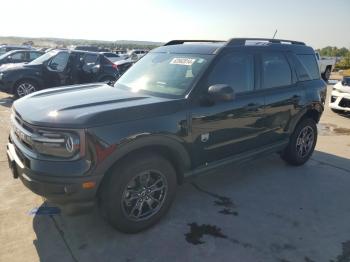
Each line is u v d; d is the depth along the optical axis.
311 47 5.11
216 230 3.20
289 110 4.39
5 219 3.20
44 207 3.42
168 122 2.99
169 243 2.97
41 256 2.73
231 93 3.15
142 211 3.11
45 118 2.67
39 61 9.72
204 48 3.75
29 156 2.67
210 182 4.29
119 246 2.90
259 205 3.73
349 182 4.46
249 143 3.95
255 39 4.19
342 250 2.98
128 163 2.85
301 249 2.96
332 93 9.09
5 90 9.19
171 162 3.32
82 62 9.98
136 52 24.80
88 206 2.71
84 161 2.58
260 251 2.91
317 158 5.39
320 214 3.59
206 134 3.35
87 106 2.87
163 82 3.51
